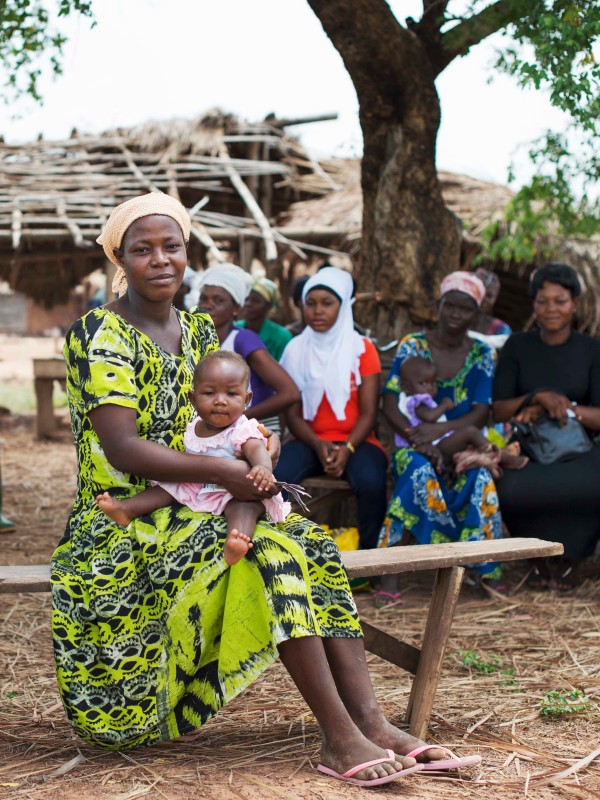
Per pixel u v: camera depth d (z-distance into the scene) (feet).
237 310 17.22
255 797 8.68
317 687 9.05
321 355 17.58
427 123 19.79
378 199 20.27
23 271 46.11
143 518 9.74
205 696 9.41
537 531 17.31
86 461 10.04
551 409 17.44
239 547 9.00
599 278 28.14
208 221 37.88
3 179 40.06
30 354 79.36
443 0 19.06
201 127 42.27
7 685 12.10
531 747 10.27
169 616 9.37
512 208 23.13
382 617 15.69
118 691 9.42
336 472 16.94
